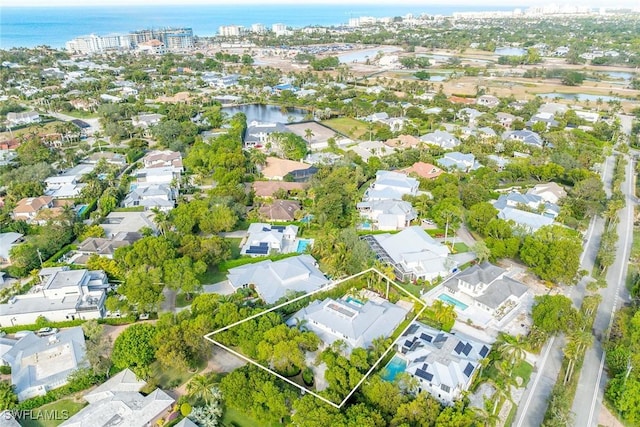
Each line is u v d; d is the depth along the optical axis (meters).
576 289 119.00
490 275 113.81
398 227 150.00
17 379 86.00
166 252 116.19
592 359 94.81
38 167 185.75
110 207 160.38
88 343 93.12
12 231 142.75
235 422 80.00
